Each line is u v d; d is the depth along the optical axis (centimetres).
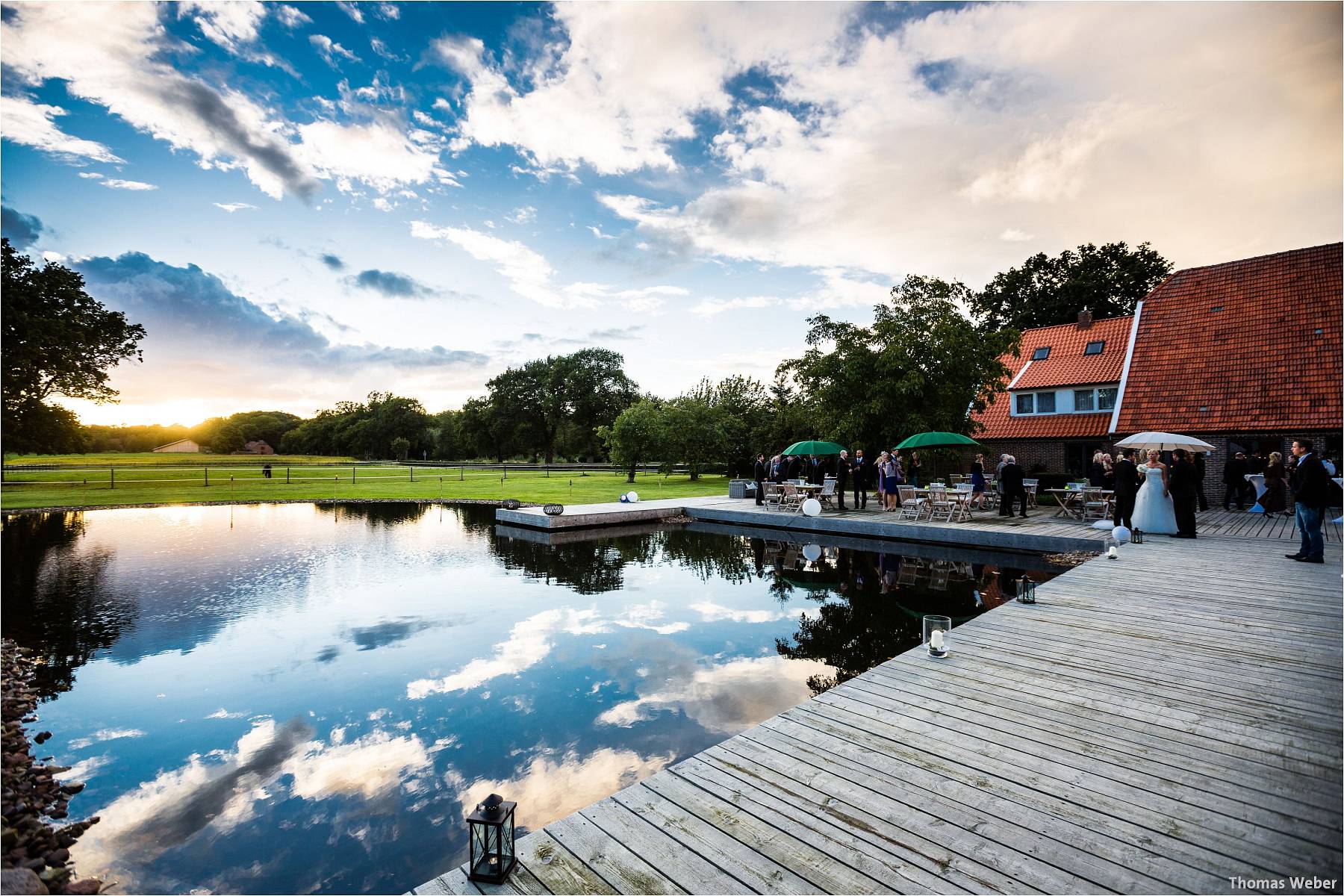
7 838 402
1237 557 1059
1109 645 616
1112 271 4019
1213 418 2000
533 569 1377
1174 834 303
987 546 1443
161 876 383
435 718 618
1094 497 1689
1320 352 1961
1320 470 980
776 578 1252
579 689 686
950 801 339
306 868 390
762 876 278
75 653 826
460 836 423
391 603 1088
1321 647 598
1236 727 427
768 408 4103
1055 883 268
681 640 862
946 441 1742
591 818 331
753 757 399
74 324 3538
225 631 925
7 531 1988
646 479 4391
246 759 538
